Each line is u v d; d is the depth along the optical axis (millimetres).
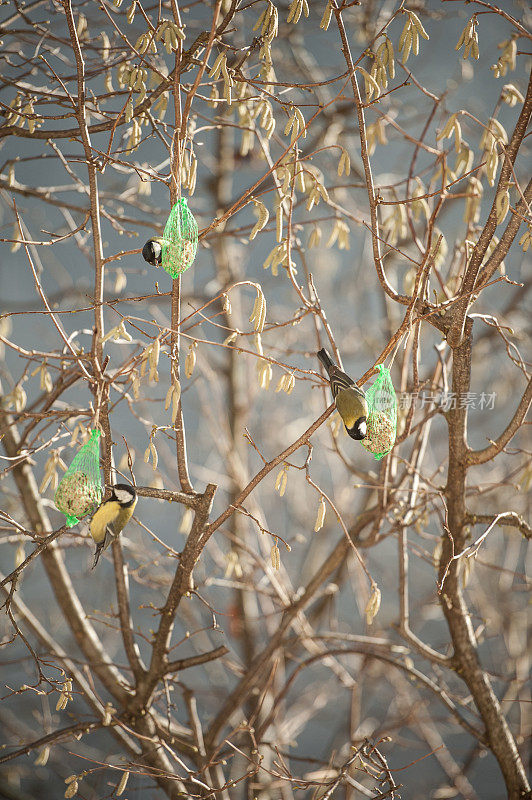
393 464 7824
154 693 7812
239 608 12391
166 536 16609
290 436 14844
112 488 5664
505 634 12578
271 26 5750
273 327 5965
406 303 6004
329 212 11492
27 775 12008
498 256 6020
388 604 15836
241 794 11250
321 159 12336
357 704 11031
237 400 12891
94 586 15008
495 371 14719
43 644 8586
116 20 8984
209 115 12258
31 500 7965
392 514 8125
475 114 12141
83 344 15180
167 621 6781
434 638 15547
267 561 11555
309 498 14742
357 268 14859
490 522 6773
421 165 13492
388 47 5668
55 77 6379
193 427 16516
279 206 6008
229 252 12836
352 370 15977
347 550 7766
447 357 7871
